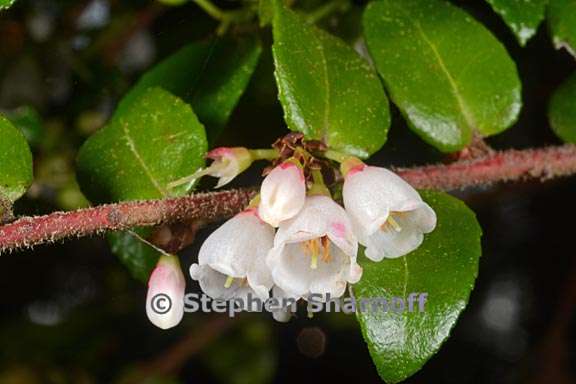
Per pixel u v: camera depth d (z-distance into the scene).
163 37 0.19
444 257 0.14
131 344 0.23
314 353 0.24
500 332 0.25
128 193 0.15
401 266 0.14
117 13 0.21
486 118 0.16
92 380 0.23
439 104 0.16
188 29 0.19
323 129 0.15
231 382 0.24
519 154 0.16
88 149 0.15
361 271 0.14
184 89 0.17
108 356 0.23
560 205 0.23
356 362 0.24
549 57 0.21
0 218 0.14
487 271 0.24
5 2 0.15
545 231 0.23
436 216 0.15
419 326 0.14
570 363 0.22
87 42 0.21
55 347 0.23
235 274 0.14
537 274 0.24
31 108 0.19
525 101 0.21
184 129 0.15
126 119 0.15
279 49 0.15
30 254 0.23
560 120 0.17
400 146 0.20
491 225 0.24
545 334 0.23
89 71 0.20
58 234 0.14
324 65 0.15
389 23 0.16
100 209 0.14
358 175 0.14
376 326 0.14
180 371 0.24
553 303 0.24
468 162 0.16
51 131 0.20
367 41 0.16
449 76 0.16
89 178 0.15
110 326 0.23
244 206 0.15
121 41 0.21
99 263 0.23
